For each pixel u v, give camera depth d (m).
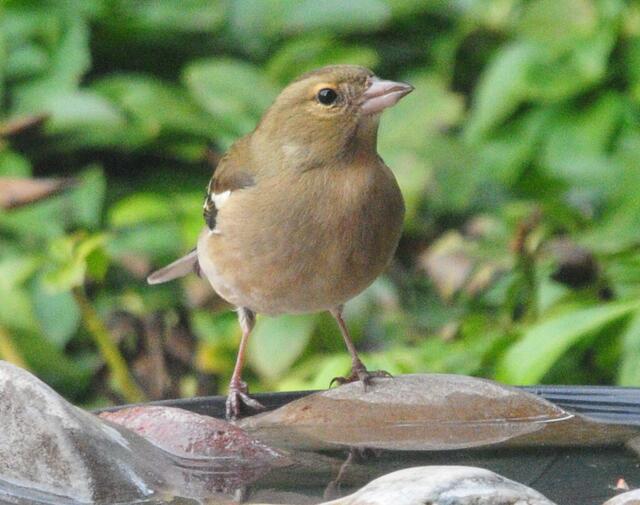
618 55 12.45
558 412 7.25
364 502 5.05
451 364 9.42
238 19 13.39
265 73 12.94
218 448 6.45
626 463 6.41
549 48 12.34
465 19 13.45
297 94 7.82
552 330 8.77
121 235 12.12
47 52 12.74
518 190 12.62
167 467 6.26
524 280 10.13
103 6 12.97
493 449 6.67
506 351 9.16
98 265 10.08
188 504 5.81
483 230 11.54
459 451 6.66
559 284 10.49
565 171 12.21
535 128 12.47
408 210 12.24
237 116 12.55
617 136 12.27
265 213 7.80
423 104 12.67
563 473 6.25
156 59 13.51
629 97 12.37
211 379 11.62
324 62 12.98
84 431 5.95
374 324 11.61
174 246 12.05
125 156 13.01
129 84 12.73
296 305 8.12
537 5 12.48
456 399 7.23
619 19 12.34
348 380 8.28
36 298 11.77
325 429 7.12
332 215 7.74
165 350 11.92
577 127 12.37
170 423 6.59
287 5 13.29
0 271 10.87
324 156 7.75
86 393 11.60
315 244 7.78
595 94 12.50
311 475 6.26
